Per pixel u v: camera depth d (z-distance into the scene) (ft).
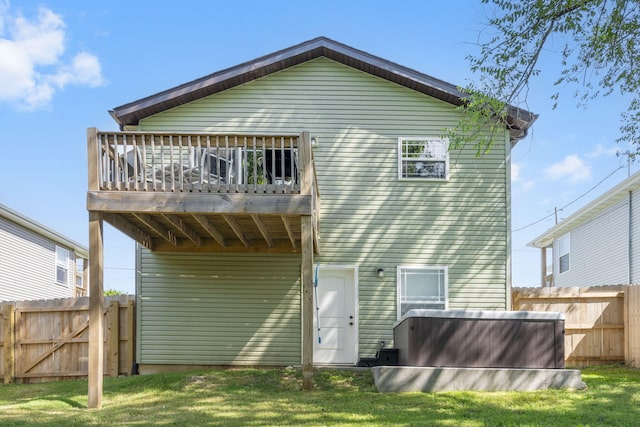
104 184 26.68
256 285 36.32
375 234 36.65
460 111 37.32
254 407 24.16
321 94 37.40
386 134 37.29
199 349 35.76
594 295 37.19
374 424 20.71
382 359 32.30
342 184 36.88
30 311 37.01
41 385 33.81
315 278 33.94
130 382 31.01
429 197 36.99
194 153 36.40
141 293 36.19
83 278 78.69
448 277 36.37
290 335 35.94
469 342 27.22
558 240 71.77
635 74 28.27
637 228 50.98
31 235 62.18
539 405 23.52
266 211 26.71
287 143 29.37
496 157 37.32
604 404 23.47
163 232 32.27
